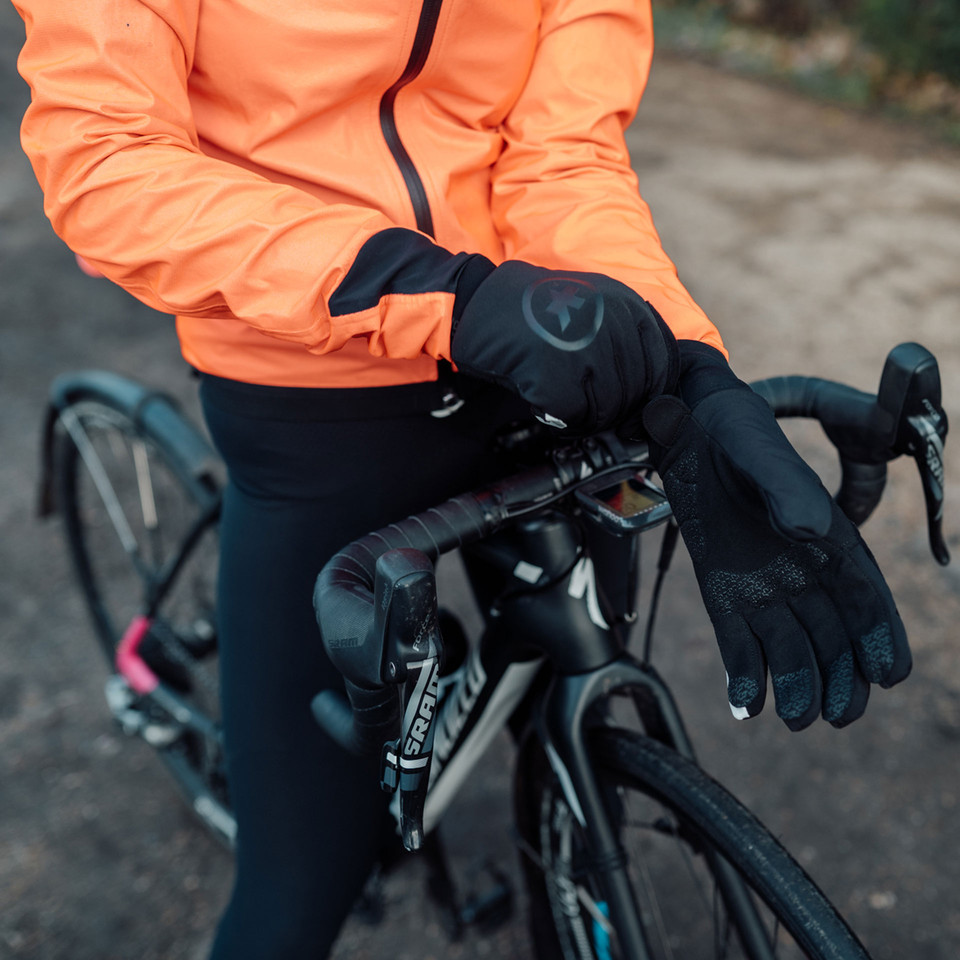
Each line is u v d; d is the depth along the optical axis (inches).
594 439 37.0
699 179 182.5
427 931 65.1
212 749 69.8
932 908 64.1
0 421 114.6
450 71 35.8
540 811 50.1
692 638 85.2
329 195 35.9
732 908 38.5
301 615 42.0
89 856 69.9
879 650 27.5
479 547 40.4
